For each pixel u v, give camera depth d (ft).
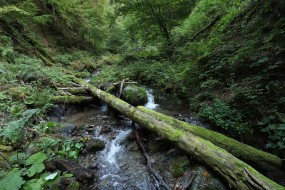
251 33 21.80
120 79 31.17
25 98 18.72
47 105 17.95
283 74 15.01
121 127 17.46
